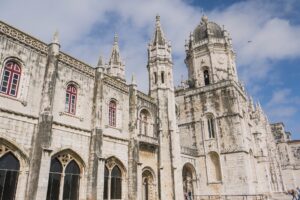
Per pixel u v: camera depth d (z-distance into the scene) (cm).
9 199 1892
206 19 5694
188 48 5709
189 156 4391
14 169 1972
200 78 5216
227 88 4669
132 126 3133
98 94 2753
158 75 3997
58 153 2289
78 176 2447
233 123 4441
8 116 1975
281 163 8456
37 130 2122
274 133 9006
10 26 2127
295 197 4053
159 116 3728
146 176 3319
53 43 2416
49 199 2127
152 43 4300
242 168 4141
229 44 5375
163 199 3269
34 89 2209
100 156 2552
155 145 3447
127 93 3294
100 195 2445
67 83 2527
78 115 2564
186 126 4953
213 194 4275
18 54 2159
